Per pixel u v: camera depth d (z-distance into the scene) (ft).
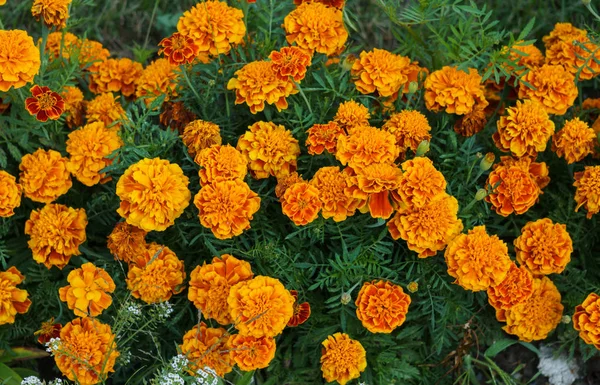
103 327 3.28
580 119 3.70
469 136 3.51
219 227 3.21
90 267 3.27
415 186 3.18
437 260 3.43
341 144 3.26
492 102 3.70
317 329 3.40
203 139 3.33
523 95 3.56
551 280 3.52
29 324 3.48
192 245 3.50
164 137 3.38
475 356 3.57
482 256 3.23
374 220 3.41
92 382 3.23
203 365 3.22
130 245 3.36
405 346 3.41
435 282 3.40
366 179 3.21
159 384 3.11
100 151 3.41
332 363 3.27
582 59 3.58
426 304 3.44
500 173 3.34
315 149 3.33
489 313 3.51
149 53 3.97
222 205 3.21
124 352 3.31
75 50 3.62
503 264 3.25
